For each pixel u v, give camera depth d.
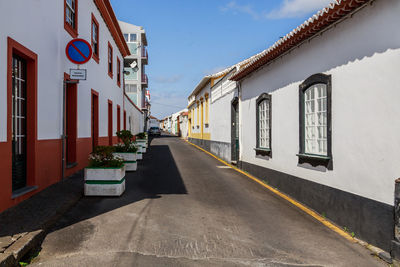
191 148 23.09
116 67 17.16
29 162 6.48
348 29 5.32
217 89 17.45
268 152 9.23
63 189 7.21
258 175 10.17
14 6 5.58
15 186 6.01
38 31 6.70
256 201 7.20
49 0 7.32
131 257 3.89
